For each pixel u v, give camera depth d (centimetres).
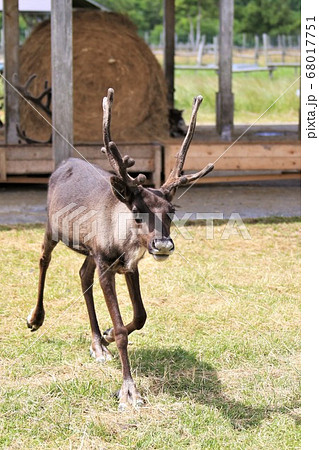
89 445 417
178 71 2780
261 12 3756
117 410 456
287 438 429
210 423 443
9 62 1161
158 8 4144
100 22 1231
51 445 417
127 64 1239
